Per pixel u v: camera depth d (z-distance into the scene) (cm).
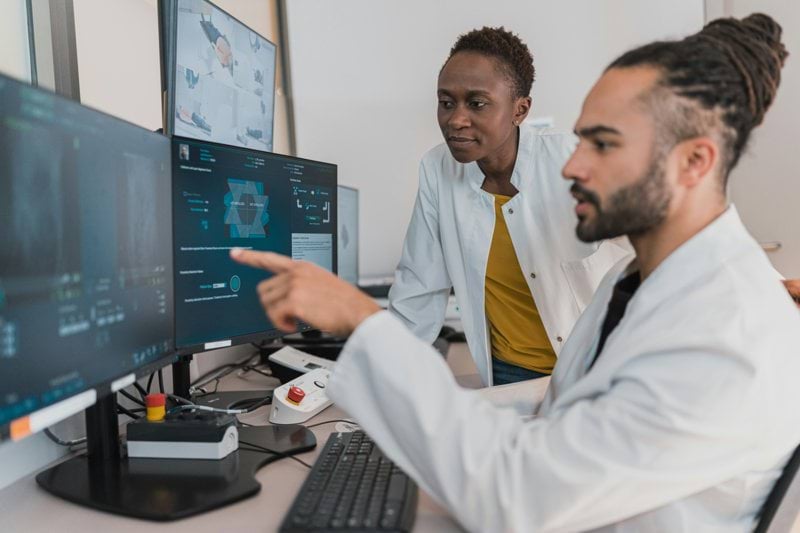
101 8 145
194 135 150
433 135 318
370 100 316
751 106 77
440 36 312
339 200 246
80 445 111
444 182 162
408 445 74
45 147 75
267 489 92
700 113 74
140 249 97
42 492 92
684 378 67
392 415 73
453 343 232
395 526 76
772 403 69
